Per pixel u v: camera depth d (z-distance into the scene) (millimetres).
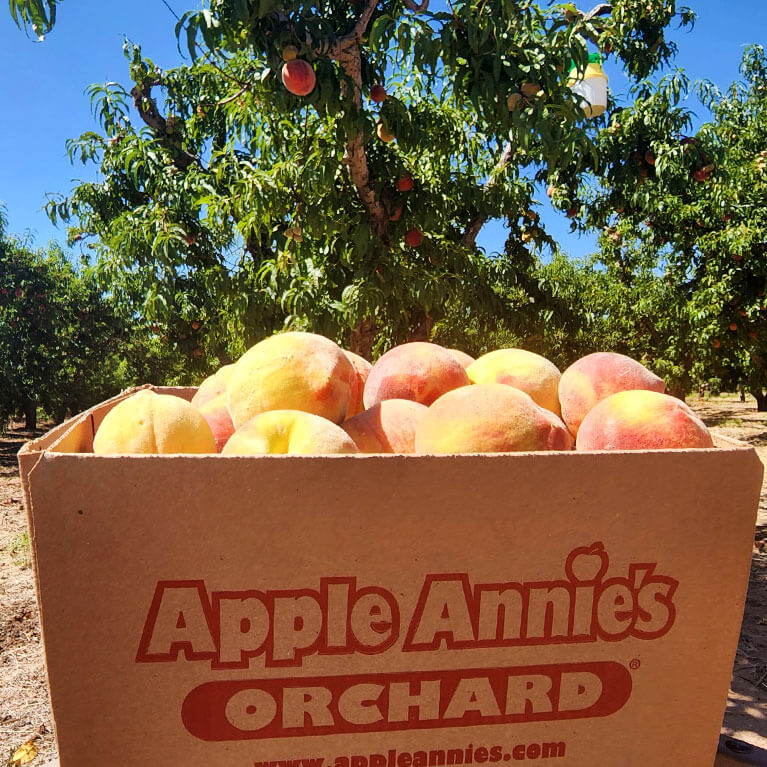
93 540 742
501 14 3111
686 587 873
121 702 770
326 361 1247
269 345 1269
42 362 10773
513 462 812
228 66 4465
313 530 777
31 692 2555
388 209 4730
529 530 824
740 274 7914
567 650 853
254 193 4281
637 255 10469
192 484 750
